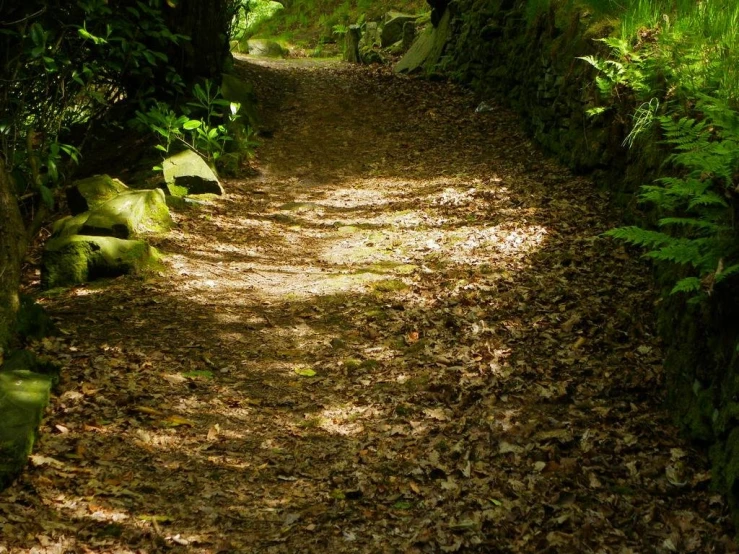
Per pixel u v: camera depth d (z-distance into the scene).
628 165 8.09
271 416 4.87
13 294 5.00
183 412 4.76
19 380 4.24
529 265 7.21
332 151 12.49
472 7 16.22
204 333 6.00
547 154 10.84
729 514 3.69
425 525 3.73
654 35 8.28
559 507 3.82
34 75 7.59
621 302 6.20
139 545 3.43
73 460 4.00
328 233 9.03
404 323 6.27
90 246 6.97
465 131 12.99
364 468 4.28
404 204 9.90
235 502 3.89
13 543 3.28
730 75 6.36
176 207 9.24
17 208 5.16
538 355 5.56
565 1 11.90
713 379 4.36
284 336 6.10
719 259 4.34
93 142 11.34
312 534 3.66
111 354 5.36
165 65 11.45
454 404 4.98
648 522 3.71
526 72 12.66
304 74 17.86
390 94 15.48
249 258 8.05
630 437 4.45
